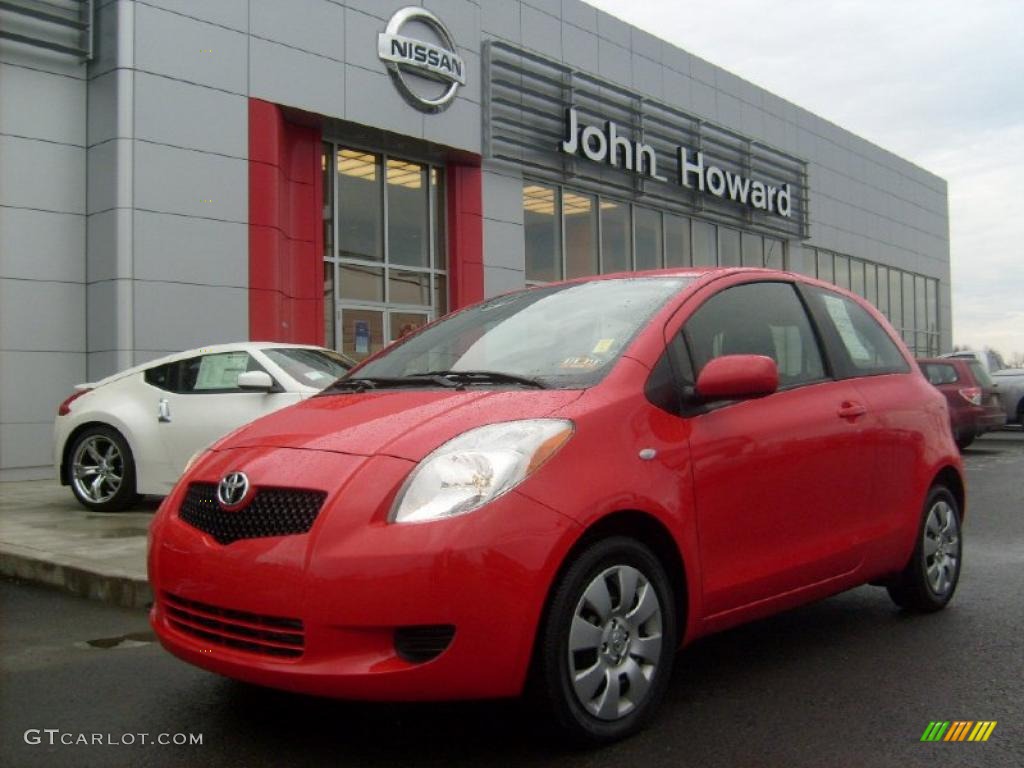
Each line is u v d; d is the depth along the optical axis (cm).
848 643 454
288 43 1370
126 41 1193
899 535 467
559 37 1930
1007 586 577
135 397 820
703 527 357
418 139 1564
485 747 326
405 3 1541
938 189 3694
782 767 309
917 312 3534
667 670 344
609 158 1972
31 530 718
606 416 338
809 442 410
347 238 1544
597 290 436
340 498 305
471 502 300
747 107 2523
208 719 356
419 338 463
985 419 1577
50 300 1187
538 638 306
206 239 1264
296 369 798
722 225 2431
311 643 295
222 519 328
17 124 1162
